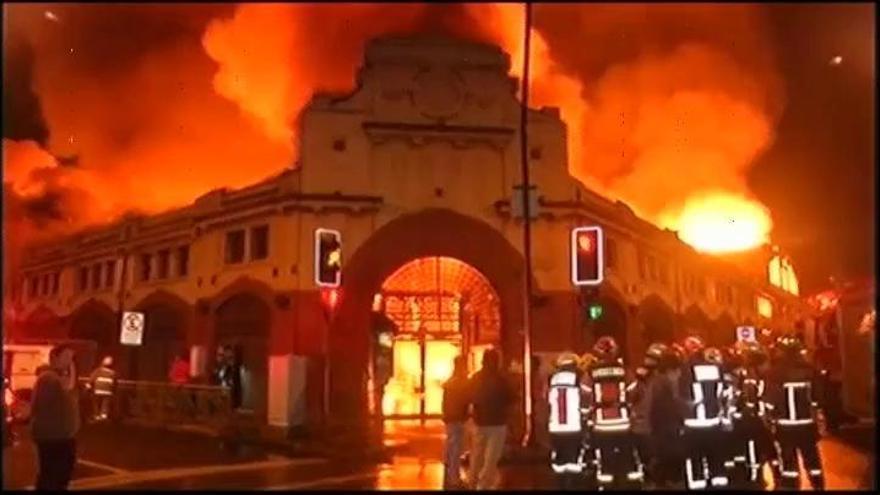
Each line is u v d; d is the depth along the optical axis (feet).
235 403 68.74
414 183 69.56
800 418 36.63
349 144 69.56
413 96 70.64
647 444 37.35
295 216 68.08
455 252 68.85
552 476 41.42
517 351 66.90
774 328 101.76
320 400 64.85
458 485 37.17
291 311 66.54
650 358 36.32
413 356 70.59
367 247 68.08
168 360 77.00
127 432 61.52
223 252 72.84
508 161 70.38
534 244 69.05
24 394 59.82
